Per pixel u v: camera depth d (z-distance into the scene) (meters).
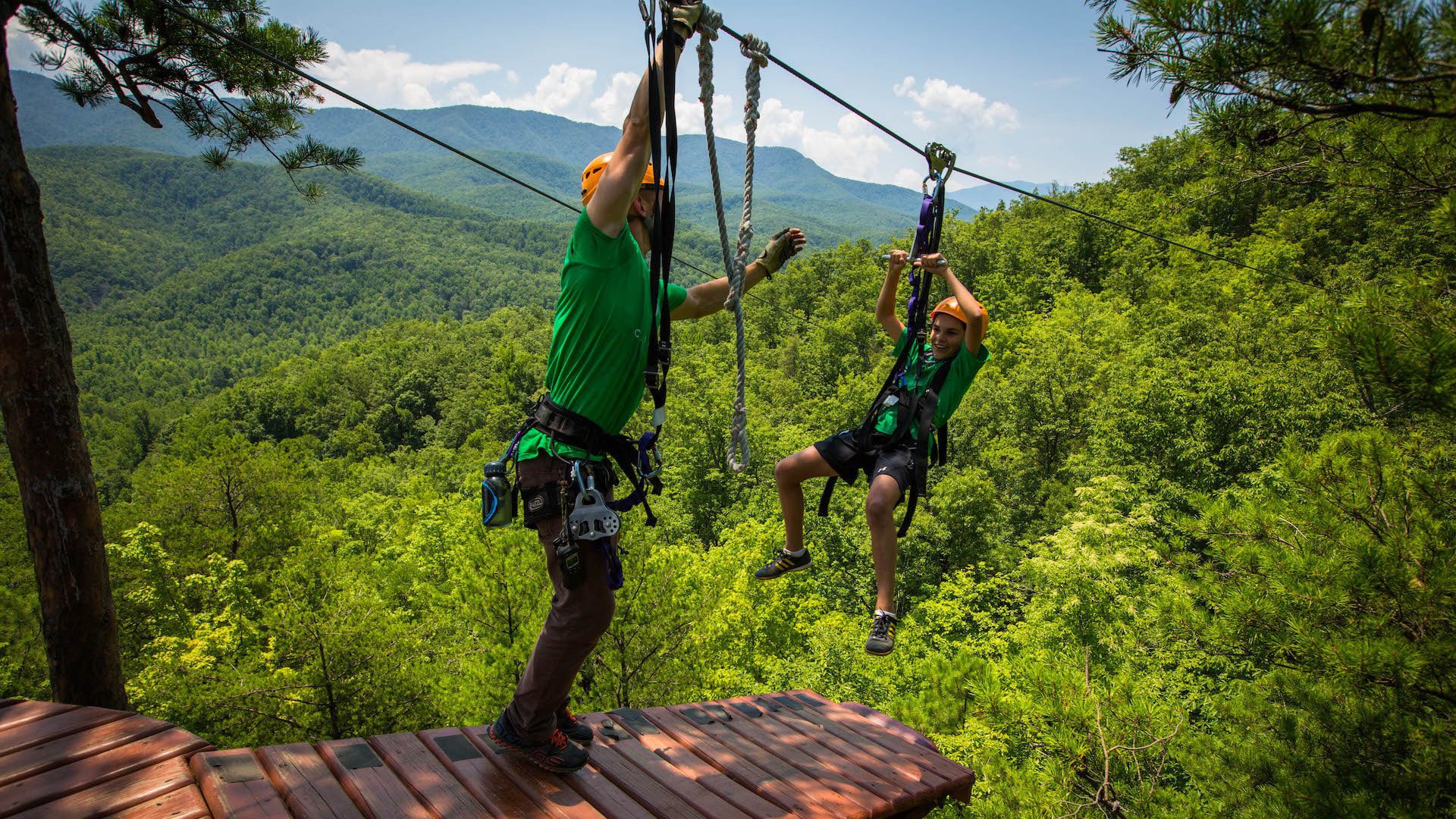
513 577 13.09
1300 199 49.78
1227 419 25.56
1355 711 5.64
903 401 3.40
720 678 14.62
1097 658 17.28
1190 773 7.09
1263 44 2.74
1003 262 72.75
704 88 2.80
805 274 99.50
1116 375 33.28
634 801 2.80
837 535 30.20
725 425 37.72
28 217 4.28
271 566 23.34
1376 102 2.77
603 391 2.55
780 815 2.82
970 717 10.47
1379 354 3.99
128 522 23.45
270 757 2.73
